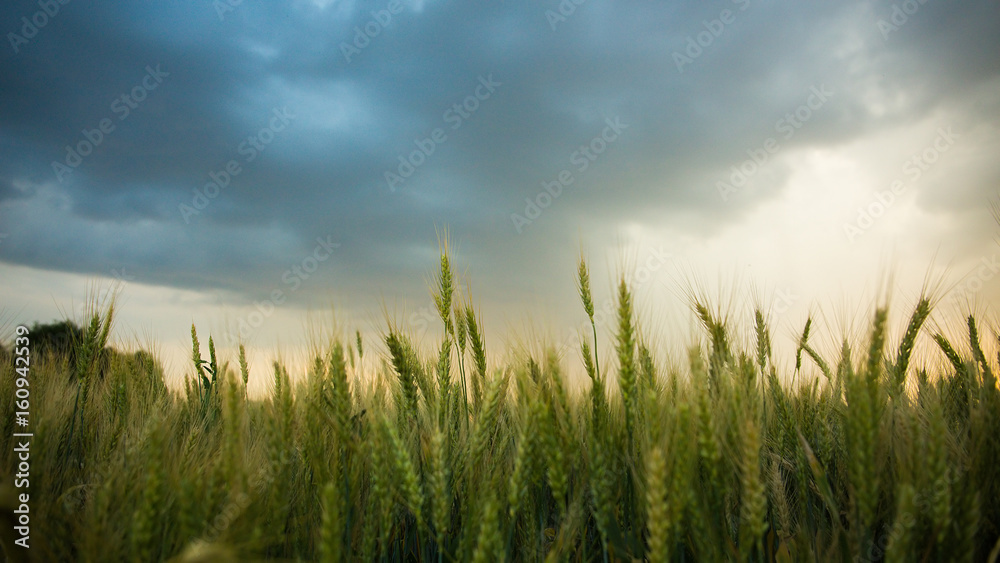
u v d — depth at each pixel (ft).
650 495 7.06
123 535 7.44
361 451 8.98
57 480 10.16
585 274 11.50
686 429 7.70
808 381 12.32
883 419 9.60
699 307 11.87
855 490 7.92
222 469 7.66
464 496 9.83
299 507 9.54
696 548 8.41
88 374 14.05
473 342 12.91
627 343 9.20
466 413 11.62
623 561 8.64
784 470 11.72
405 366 11.13
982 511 8.40
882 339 8.13
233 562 6.05
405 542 9.90
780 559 9.10
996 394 9.41
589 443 8.65
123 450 9.60
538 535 9.58
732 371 10.71
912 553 7.04
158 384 16.43
